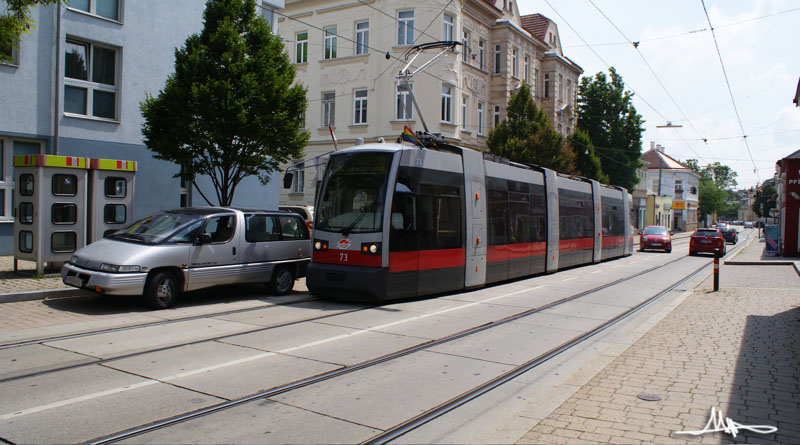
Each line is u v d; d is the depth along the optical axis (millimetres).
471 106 31094
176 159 13742
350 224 10898
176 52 13883
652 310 11453
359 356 6973
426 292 11500
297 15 31219
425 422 4871
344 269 10750
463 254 12578
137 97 16984
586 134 37469
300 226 12469
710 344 7871
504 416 5074
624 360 6953
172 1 17750
